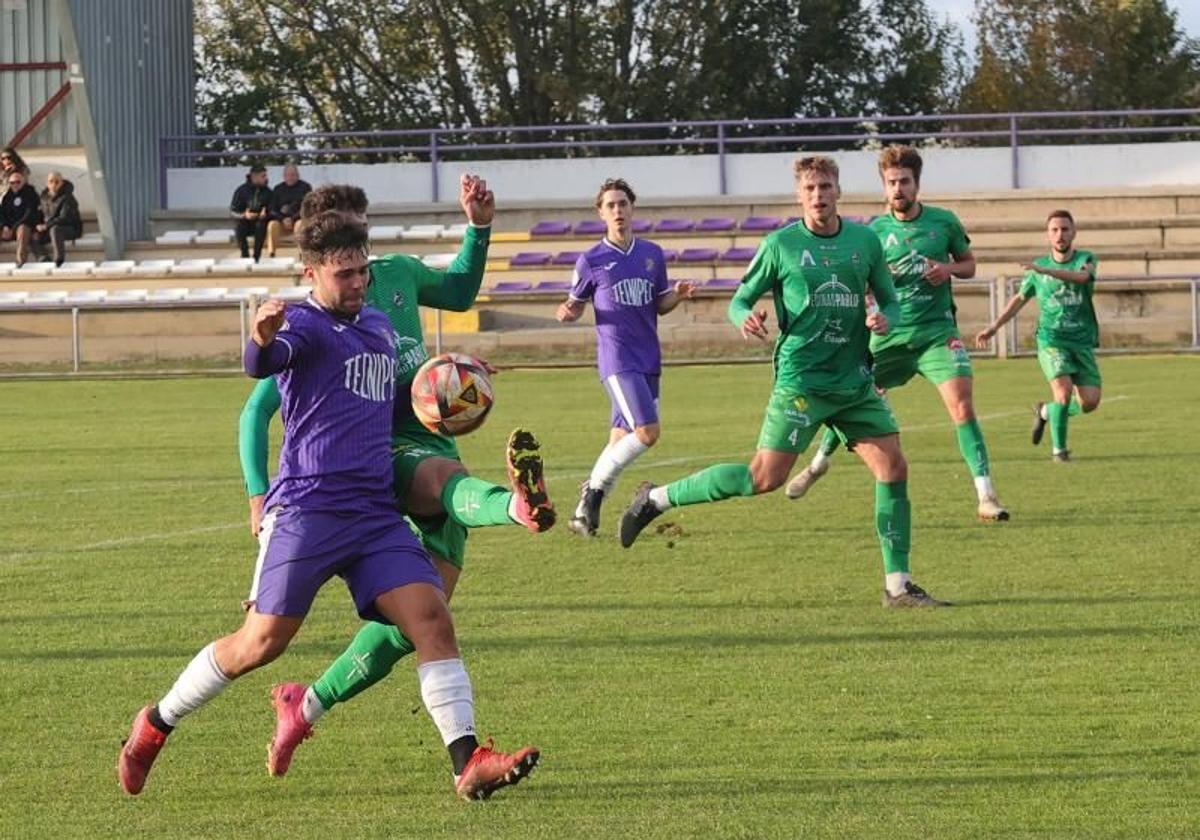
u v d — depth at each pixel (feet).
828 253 61.21
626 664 53.42
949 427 125.29
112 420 142.82
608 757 43.24
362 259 38.22
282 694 40.86
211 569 72.79
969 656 53.57
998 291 183.42
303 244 38.24
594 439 120.26
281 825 38.42
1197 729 44.60
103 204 229.66
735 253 213.05
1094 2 315.17
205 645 57.67
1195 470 97.71
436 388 40.81
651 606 62.49
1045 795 39.27
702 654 54.60
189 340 201.16
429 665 37.22
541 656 54.75
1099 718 45.85
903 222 81.56
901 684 50.06
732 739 44.62
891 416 62.23
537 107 298.15
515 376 180.65
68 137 244.22
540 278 219.41
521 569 70.59
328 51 304.30
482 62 302.66
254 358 37.04
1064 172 234.17
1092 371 103.35
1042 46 315.17
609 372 81.82
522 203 233.76
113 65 231.50
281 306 37.29
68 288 220.23
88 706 49.65
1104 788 39.73
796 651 54.80
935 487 93.20
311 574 37.52
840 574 68.33
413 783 41.63
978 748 43.24
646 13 294.46
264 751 44.68
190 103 258.57
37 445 124.77
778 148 296.71
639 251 82.84
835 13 295.69
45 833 38.06
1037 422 106.22
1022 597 62.75
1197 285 184.55
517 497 37.47
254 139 244.83
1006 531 77.97
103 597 66.54
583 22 293.64
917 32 302.86
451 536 42.01
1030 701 47.78
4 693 51.19
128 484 102.32
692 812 38.58
